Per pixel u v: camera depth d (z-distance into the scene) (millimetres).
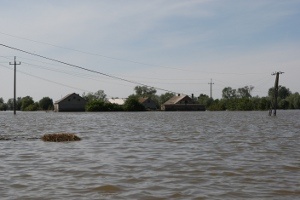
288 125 45844
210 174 13906
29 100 167500
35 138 28594
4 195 10984
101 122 56406
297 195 10961
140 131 36688
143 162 16656
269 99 149500
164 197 10789
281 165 15734
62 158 17953
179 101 151375
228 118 70375
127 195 11016
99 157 18250
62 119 68375
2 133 34125
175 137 29453
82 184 12359
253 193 11164
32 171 14602
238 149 21250
